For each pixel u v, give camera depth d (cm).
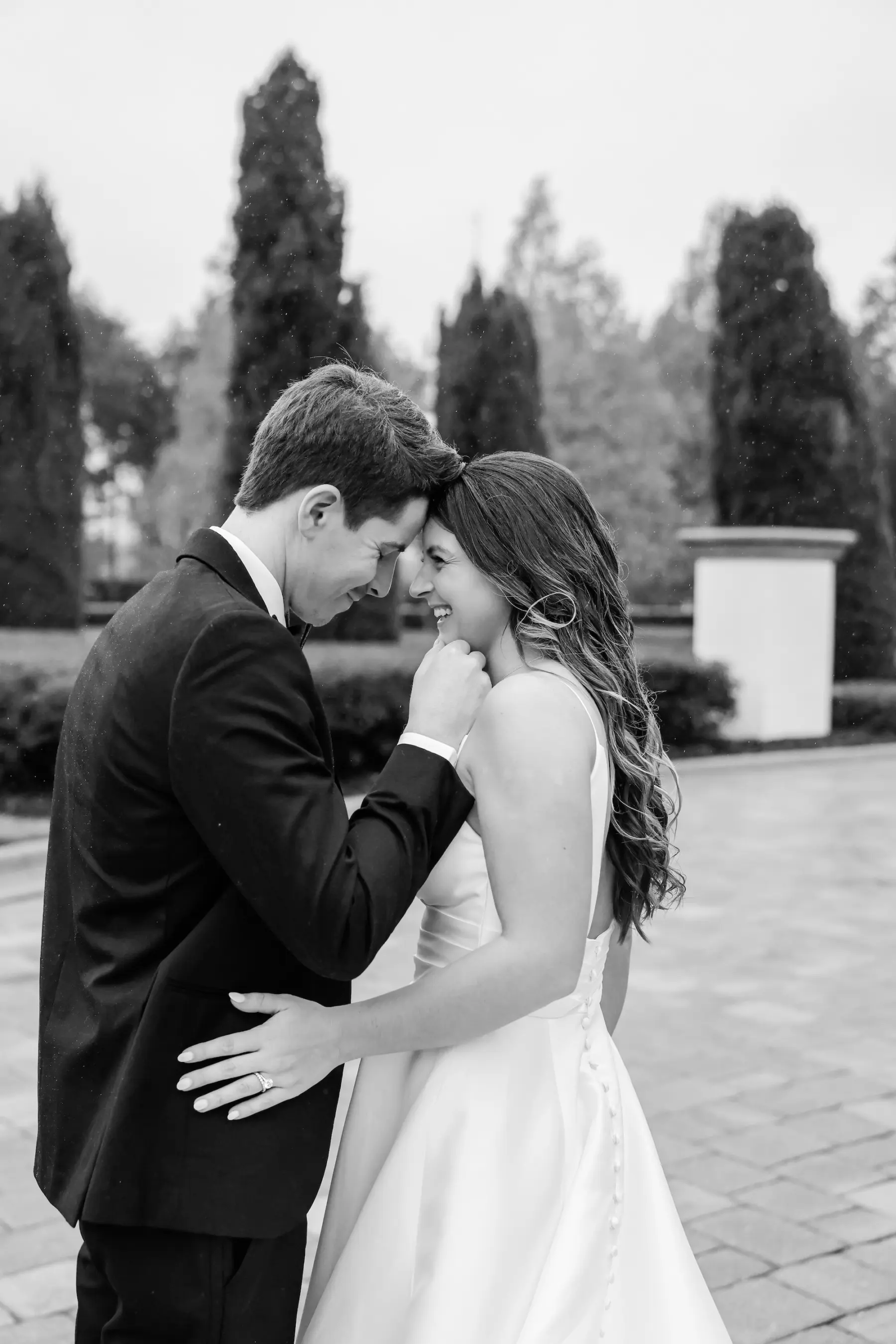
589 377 3322
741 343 1505
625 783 153
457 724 138
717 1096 387
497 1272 143
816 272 1497
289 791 123
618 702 150
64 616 1484
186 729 124
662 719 1261
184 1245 131
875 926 604
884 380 3762
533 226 4034
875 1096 387
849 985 507
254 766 123
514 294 1686
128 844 131
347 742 995
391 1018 135
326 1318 148
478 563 148
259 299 1235
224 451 1261
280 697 125
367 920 125
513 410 1659
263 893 123
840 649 1603
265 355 1243
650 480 3275
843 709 1449
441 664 141
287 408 142
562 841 135
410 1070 156
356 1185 156
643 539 3250
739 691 1335
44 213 1454
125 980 132
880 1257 286
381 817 131
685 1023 459
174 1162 129
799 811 947
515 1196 145
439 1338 140
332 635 1315
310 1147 136
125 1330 134
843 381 1528
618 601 155
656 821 157
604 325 3994
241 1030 131
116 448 4494
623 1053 427
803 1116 371
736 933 589
